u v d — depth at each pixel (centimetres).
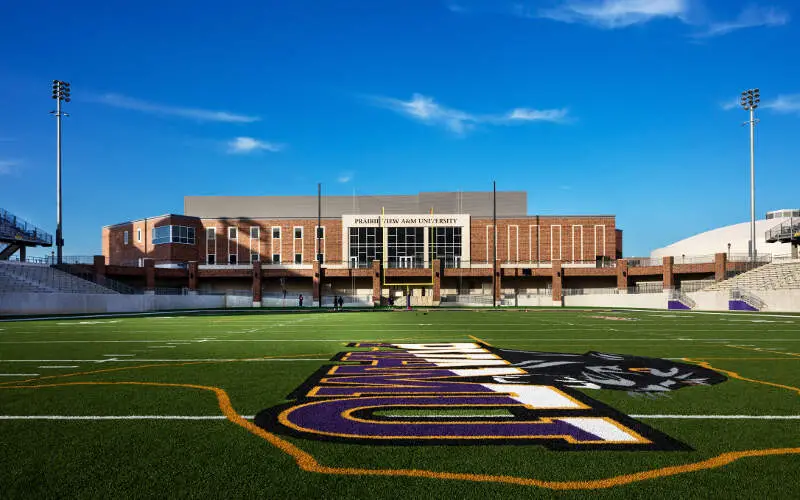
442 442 501
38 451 483
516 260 6431
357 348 1333
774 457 459
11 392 762
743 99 5075
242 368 985
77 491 390
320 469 432
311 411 629
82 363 1066
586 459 453
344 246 6519
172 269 5712
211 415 615
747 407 650
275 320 2816
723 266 4912
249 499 374
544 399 693
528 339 1602
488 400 687
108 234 6788
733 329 2066
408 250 6475
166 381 846
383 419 589
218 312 4103
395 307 5375
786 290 3712
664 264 5325
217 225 6531
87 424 578
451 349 1308
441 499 372
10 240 4450
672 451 474
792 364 1038
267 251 6544
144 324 2484
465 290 6250
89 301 3950
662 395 722
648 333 1858
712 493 382
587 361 1076
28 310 3550
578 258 6406
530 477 412
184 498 376
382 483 402
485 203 7531
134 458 463
